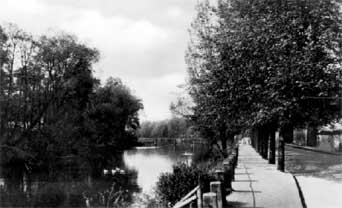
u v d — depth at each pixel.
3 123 46.62
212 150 38.50
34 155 47.16
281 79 20.45
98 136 73.25
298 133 51.25
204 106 27.42
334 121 22.97
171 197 14.42
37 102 50.06
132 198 22.80
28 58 49.44
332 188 16.25
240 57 22.27
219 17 27.56
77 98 56.28
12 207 22.36
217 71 23.59
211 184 11.20
